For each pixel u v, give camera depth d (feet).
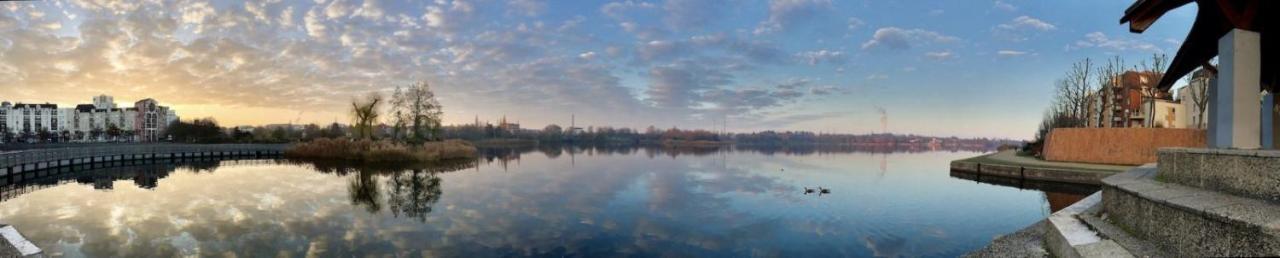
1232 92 23.36
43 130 364.58
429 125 187.83
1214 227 15.98
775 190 83.87
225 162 172.04
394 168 137.80
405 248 44.21
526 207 66.03
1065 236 22.36
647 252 42.70
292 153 202.18
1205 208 16.65
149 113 417.69
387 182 100.42
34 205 69.77
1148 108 197.26
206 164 161.99
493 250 43.45
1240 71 23.25
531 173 120.78
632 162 171.32
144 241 46.91
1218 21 27.45
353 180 105.09
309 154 193.47
